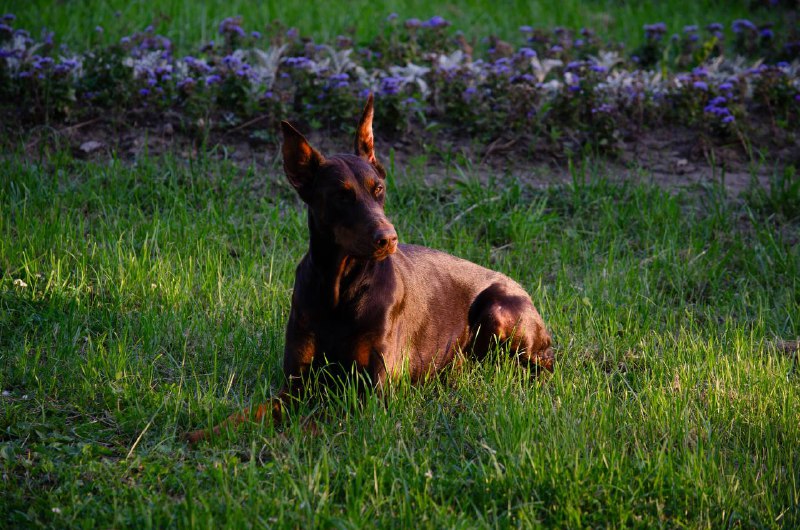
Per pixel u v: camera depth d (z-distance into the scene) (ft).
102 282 34.86
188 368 29.84
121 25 63.36
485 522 20.62
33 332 31.17
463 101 50.72
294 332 26.71
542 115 49.98
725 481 22.44
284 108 48.26
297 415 25.81
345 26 66.85
